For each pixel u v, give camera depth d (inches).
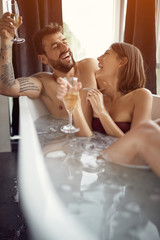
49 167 37.3
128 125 55.4
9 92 60.2
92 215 25.7
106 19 110.9
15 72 89.5
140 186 31.8
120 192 30.4
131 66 56.1
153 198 29.4
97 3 108.0
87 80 68.7
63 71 68.2
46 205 23.1
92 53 114.0
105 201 28.5
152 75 101.5
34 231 22.0
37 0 86.8
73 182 32.6
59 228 21.3
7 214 49.2
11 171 71.1
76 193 29.9
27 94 64.4
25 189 26.4
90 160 40.2
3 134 86.0
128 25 100.6
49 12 91.2
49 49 66.2
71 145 47.6
